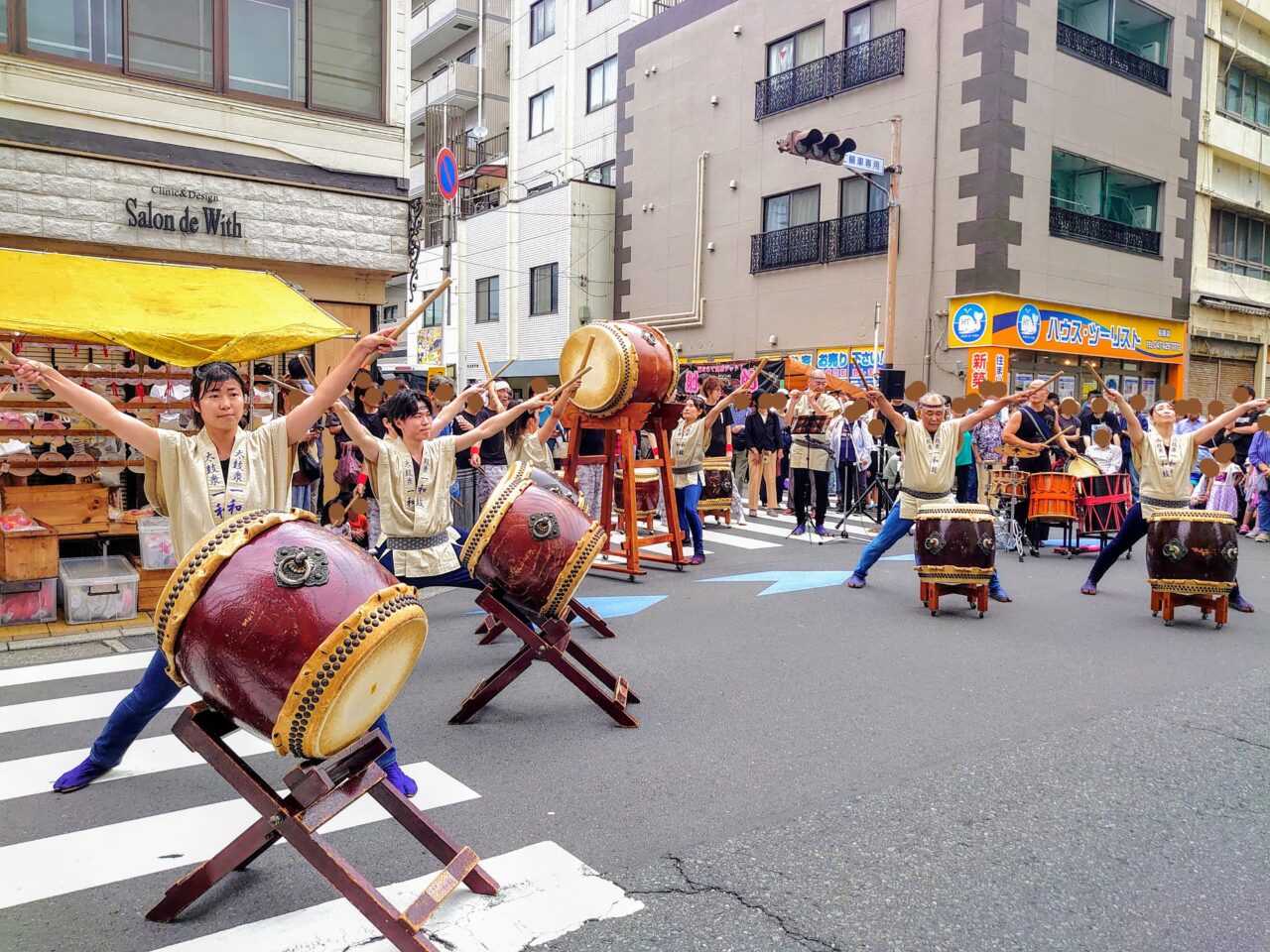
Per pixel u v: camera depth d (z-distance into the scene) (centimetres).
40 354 816
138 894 315
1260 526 1235
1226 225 2483
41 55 910
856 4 1944
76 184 919
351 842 354
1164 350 2172
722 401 958
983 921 302
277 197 1035
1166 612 727
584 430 1015
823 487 1170
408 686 553
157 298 753
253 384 858
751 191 2178
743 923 299
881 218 1897
